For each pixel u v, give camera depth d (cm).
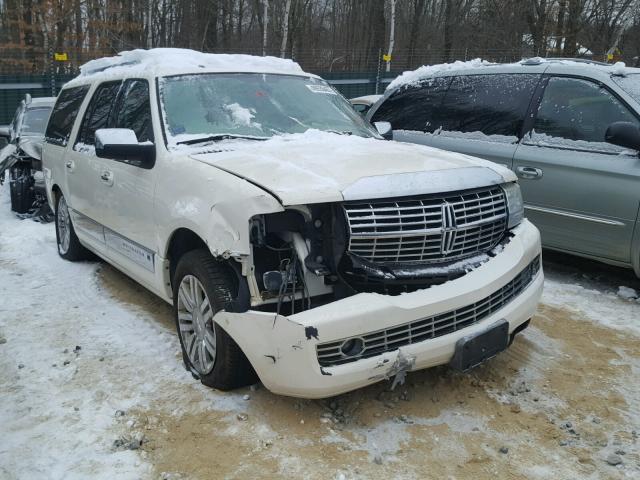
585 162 552
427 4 3166
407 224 333
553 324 495
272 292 329
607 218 539
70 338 460
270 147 404
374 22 2559
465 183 360
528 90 617
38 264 653
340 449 322
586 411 367
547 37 2284
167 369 407
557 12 2245
